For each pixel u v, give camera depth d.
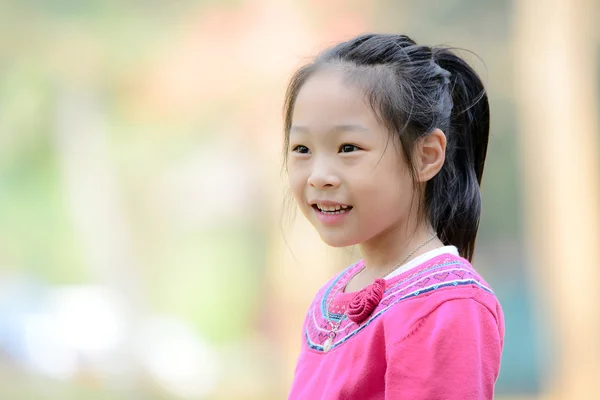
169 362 37.38
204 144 37.62
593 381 26.70
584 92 27.61
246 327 39.44
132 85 36.31
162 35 34.81
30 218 40.59
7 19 34.75
